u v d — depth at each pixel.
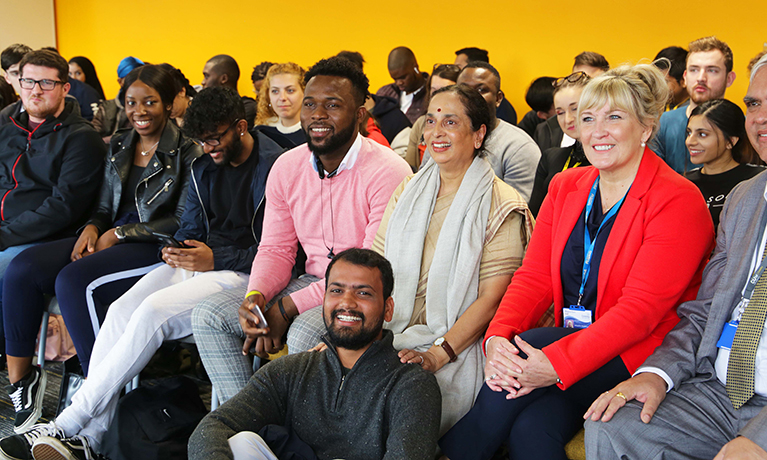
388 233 2.16
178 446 2.20
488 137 2.16
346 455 1.72
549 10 4.57
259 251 2.52
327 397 1.77
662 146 3.12
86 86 5.34
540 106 3.96
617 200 1.82
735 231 1.65
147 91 2.97
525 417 1.69
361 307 1.74
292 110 3.58
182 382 2.41
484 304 2.02
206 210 2.74
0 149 3.31
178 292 2.46
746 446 1.36
